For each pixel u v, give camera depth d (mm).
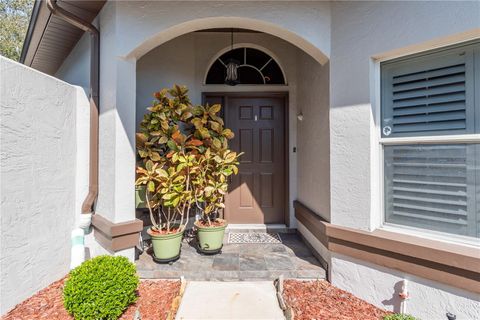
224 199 4137
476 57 1917
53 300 2238
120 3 2650
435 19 1973
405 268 2094
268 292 2416
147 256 3039
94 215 2898
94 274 2000
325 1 2639
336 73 2582
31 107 2326
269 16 2613
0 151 2061
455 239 2016
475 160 1936
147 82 3688
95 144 2906
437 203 2107
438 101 2086
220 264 2844
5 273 2084
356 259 2412
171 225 3201
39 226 2396
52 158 2549
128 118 2779
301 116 3768
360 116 2393
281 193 4219
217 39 4102
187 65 4016
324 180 2844
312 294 2424
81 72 3822
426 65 2141
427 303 2029
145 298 2344
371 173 2330
